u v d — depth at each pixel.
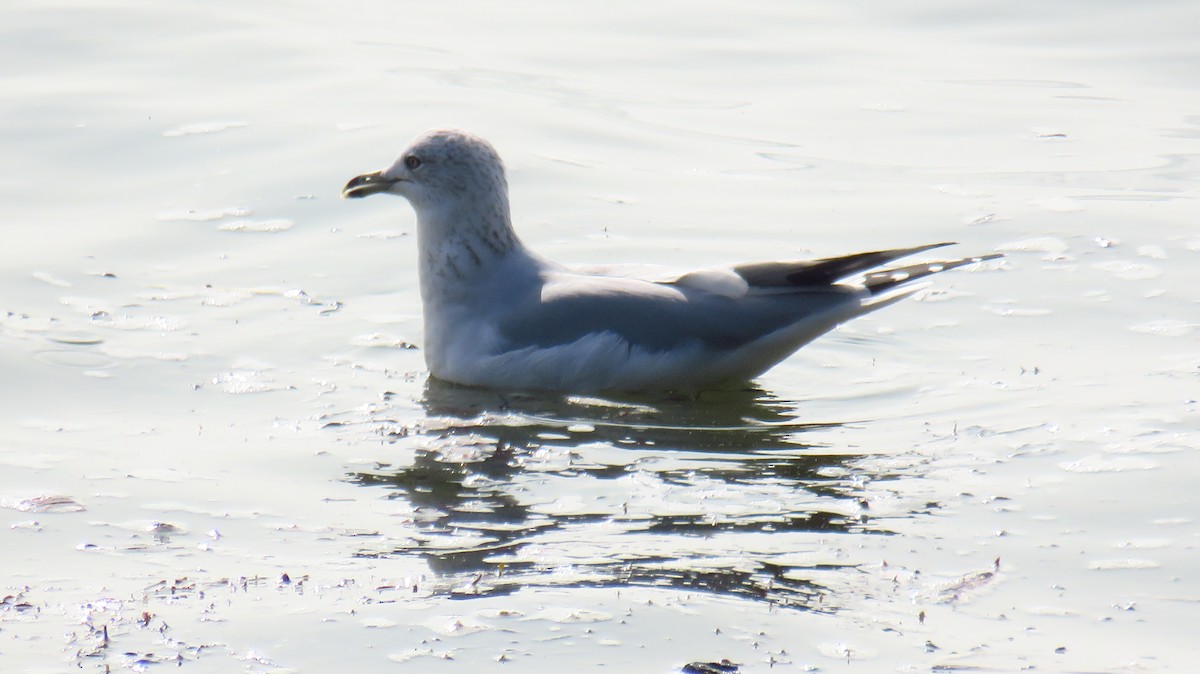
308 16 24.59
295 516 9.87
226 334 13.42
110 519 9.75
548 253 15.41
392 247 15.64
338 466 10.75
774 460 10.91
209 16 23.97
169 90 20.47
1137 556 9.16
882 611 8.48
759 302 12.44
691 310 12.35
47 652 8.00
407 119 19.59
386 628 8.27
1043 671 7.79
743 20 25.09
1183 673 7.75
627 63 22.92
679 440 11.34
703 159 18.78
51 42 22.16
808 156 19.03
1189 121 20.31
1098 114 20.67
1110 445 10.95
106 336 13.23
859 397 12.32
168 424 11.52
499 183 12.91
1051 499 10.06
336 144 18.50
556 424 11.70
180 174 17.55
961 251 15.68
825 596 8.66
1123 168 18.41
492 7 25.72
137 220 16.17
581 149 19.02
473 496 10.23
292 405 11.98
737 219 16.61
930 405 12.05
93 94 20.08
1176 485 10.20
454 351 12.70
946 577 8.91
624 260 15.27
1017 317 13.95
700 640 8.14
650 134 19.72
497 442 11.27
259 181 17.36
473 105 20.41
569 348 12.33
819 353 13.40
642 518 9.83
